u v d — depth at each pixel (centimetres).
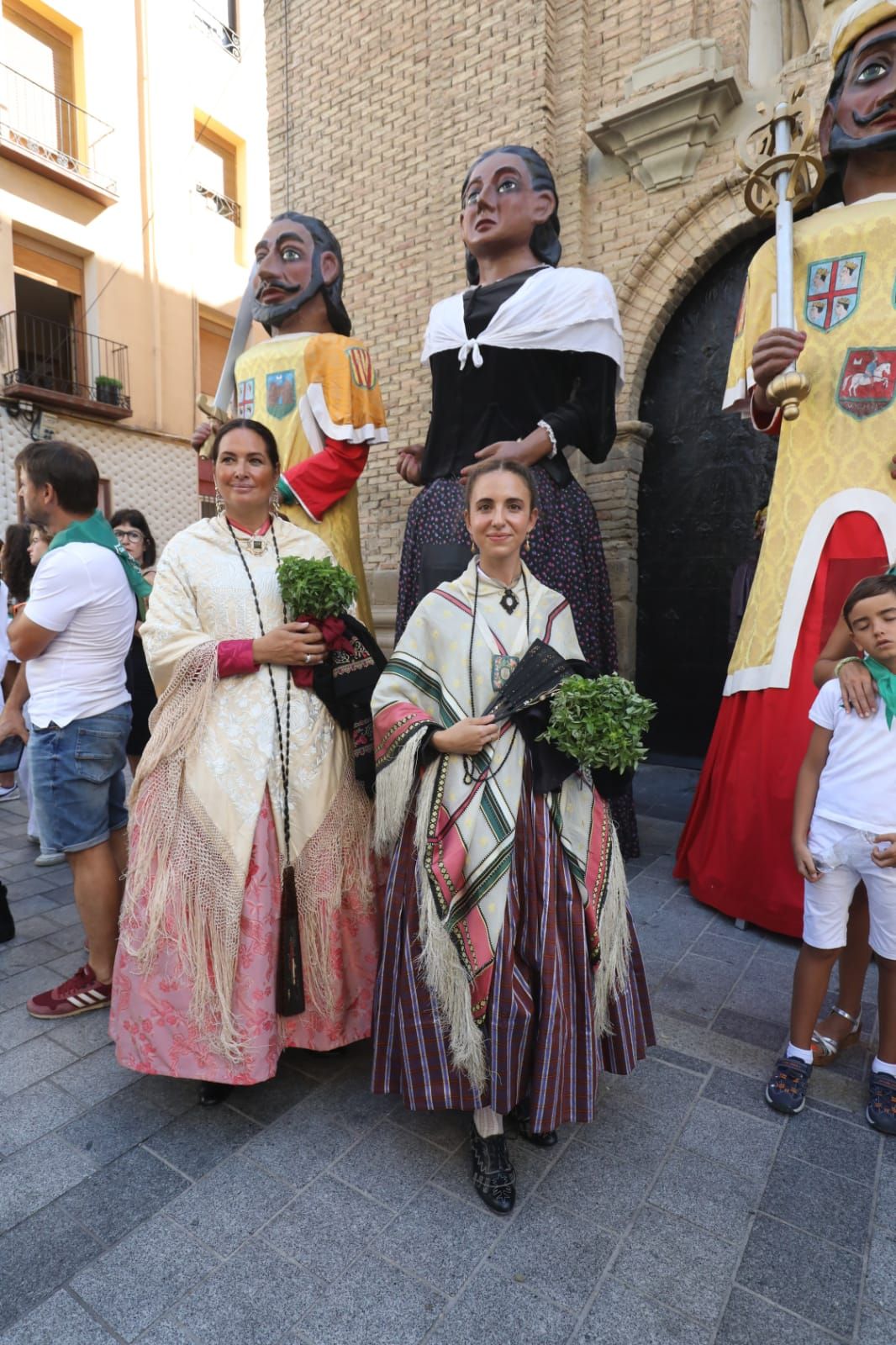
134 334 1215
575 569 350
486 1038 177
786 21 474
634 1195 182
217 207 1343
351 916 217
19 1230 173
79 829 254
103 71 1138
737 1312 153
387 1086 191
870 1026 252
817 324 298
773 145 301
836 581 294
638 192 514
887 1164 192
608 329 343
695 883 341
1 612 440
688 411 539
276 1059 204
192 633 205
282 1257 166
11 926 319
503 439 355
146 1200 181
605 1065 194
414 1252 167
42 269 1121
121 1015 205
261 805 202
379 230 631
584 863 185
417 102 596
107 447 1188
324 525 378
